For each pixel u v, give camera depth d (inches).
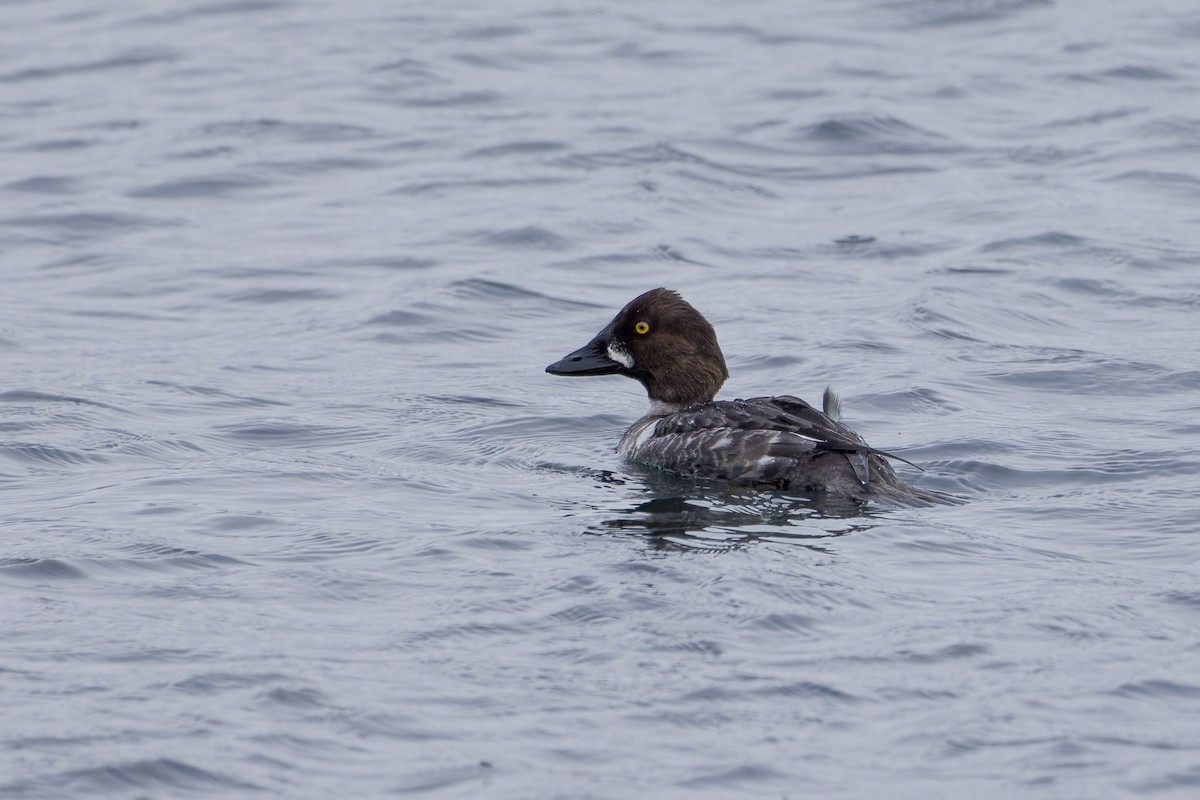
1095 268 815.7
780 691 347.6
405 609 395.9
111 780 309.1
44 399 625.9
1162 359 674.8
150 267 844.6
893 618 387.5
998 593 405.4
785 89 1194.0
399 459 560.1
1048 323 739.4
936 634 376.5
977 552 441.7
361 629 382.6
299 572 423.5
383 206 954.7
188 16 1444.4
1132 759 318.3
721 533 462.0
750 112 1137.4
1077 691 347.3
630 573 418.9
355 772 314.2
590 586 408.5
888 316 744.3
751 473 518.9
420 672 357.1
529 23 1397.6
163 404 625.6
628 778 312.8
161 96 1198.9
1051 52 1274.6
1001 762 318.0
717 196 968.3
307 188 992.9
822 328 730.2
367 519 475.2
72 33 1396.4
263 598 403.9
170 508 486.3
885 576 419.2
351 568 426.9
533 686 350.0
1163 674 355.3
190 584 414.0
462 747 323.9
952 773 314.3
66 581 416.2
